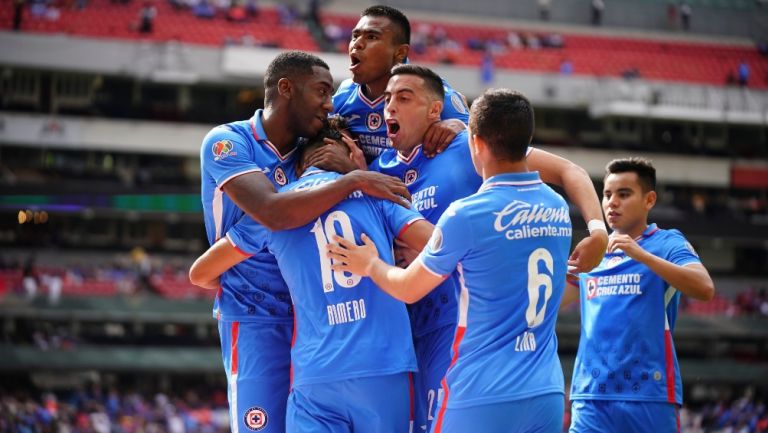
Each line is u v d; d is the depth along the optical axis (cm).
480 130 1855
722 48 18675
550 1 18900
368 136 2366
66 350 12225
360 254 1936
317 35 16425
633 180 2586
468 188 2109
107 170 14400
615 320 2500
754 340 14125
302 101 2156
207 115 14850
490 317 1820
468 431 1814
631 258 2503
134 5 16100
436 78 2141
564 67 16575
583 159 15562
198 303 12888
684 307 14250
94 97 14925
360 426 1962
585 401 2527
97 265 14075
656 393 2450
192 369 12612
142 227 14850
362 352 1944
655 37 18612
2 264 13338
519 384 1808
